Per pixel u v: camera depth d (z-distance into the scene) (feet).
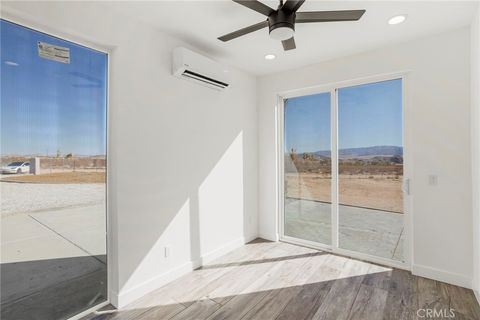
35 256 6.11
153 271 8.06
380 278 8.78
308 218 12.01
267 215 12.88
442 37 8.39
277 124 12.61
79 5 6.32
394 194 9.78
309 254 10.93
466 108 8.01
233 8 7.04
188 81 9.25
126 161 7.33
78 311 6.79
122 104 7.22
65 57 6.55
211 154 10.29
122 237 7.24
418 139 8.83
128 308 7.14
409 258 9.36
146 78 7.84
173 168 8.70
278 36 6.31
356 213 10.66
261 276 8.99
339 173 11.08
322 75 10.94
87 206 6.97
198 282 8.56
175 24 7.86
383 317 6.75
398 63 9.19
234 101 11.52
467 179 8.00
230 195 11.31
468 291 7.85
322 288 8.18
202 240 9.87
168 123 8.52
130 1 6.66
